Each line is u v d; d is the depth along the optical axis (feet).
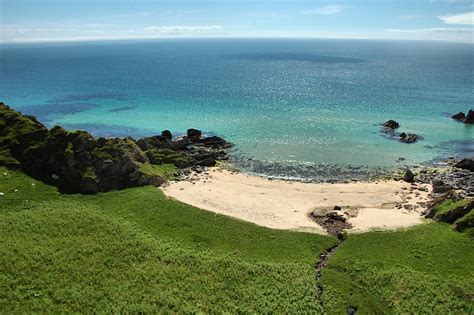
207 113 388.78
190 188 209.97
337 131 325.42
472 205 165.17
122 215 172.76
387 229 166.71
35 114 396.57
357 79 624.18
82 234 153.17
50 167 207.10
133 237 153.38
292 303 120.98
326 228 171.32
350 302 122.11
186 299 120.88
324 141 301.02
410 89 517.96
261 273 135.33
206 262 140.46
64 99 472.85
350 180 230.48
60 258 136.36
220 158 264.31
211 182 221.25
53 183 200.03
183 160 245.45
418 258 143.02
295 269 138.41
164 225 165.58
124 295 120.78
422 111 391.45
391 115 375.04
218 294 123.65
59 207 176.76
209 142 289.33
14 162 207.21
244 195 204.33
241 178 230.48
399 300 122.11
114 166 202.18
